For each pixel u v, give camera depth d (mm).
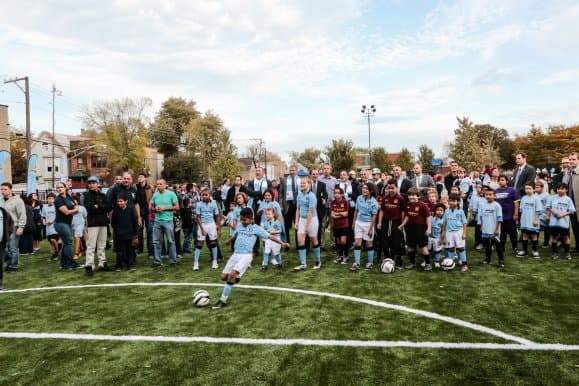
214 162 52250
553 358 3711
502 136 57562
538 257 8242
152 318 5148
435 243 7883
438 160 25797
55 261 9859
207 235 8250
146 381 3473
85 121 49125
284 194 10070
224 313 5266
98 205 7941
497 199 8195
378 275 7188
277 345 4172
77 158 54281
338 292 6109
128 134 50250
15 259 8719
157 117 64938
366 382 3350
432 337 4270
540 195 9305
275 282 6871
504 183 8117
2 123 33156
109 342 4391
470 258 8383
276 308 5414
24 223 8656
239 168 53375
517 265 7570
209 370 3650
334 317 4984
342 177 10055
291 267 8094
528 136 45250
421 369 3561
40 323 5082
